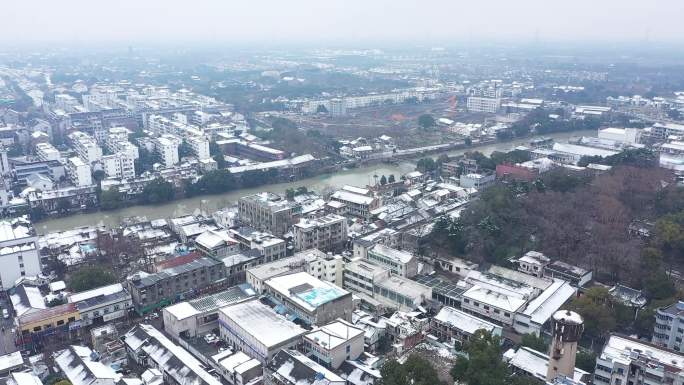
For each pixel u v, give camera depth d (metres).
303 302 148.00
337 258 182.50
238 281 182.75
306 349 135.25
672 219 197.50
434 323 148.75
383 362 134.00
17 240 184.75
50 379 124.38
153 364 132.62
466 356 130.75
